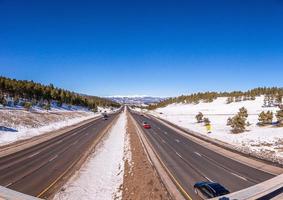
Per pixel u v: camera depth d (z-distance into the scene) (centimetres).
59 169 2997
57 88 16538
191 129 7406
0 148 4122
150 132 6488
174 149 4250
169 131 6819
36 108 11056
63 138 5419
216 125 8288
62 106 14912
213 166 3150
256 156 3716
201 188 2106
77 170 2983
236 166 3156
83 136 5744
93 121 10112
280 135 5547
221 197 1792
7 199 1574
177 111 18675
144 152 3912
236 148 4316
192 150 4181
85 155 3775
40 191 2283
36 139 5209
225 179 2633
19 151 3950
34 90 13462
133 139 5222
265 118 7581
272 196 1884
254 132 6197
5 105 9662
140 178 2598
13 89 12319
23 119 7425
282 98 18262
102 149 4284
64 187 2405
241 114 7788
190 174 2800
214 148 4381
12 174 2745
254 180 2603
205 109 18900
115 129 7175
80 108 17175
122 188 2441
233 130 6694
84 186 2473
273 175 2778
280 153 3934
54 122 8712
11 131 5791
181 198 2111
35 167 3052
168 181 2545
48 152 3931
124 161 3459
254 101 19650
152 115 14525
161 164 3219
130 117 12288
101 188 2453
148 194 2186
